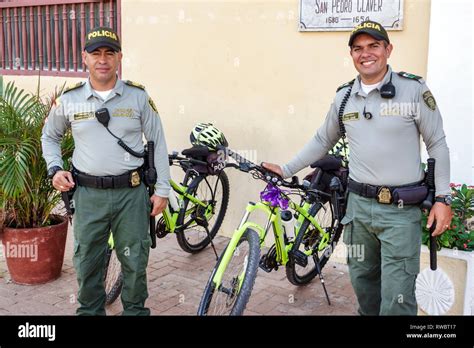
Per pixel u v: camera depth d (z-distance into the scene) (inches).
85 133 121.5
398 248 110.6
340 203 151.9
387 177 110.3
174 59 208.8
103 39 118.0
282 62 184.7
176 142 213.2
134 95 124.3
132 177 123.8
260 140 193.0
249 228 129.9
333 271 179.2
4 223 167.6
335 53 174.4
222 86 198.8
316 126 181.2
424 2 158.2
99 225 125.4
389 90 107.8
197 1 199.8
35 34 269.6
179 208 174.6
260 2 185.9
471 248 126.8
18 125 161.5
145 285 131.9
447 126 146.1
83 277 128.3
